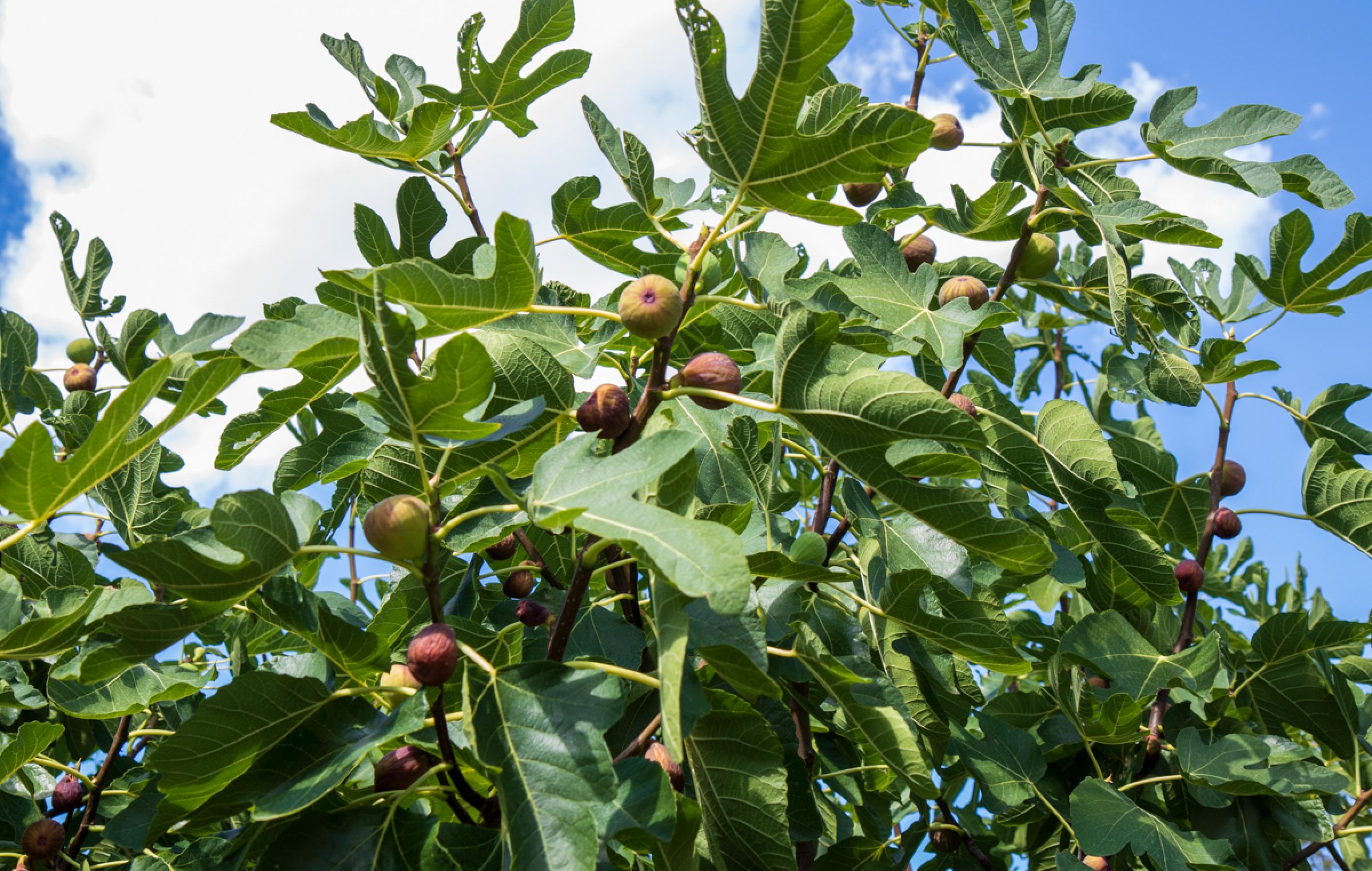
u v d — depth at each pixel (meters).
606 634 1.24
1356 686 1.82
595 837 0.96
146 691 1.33
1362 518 1.55
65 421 1.73
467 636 1.24
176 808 1.04
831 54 1.04
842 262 1.71
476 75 1.48
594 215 1.41
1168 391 1.61
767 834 1.16
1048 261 1.55
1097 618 1.51
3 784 1.47
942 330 1.42
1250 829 1.48
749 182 1.10
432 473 1.26
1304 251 1.54
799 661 1.22
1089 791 1.40
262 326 1.12
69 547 1.47
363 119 1.44
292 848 1.03
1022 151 1.53
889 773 1.44
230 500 1.00
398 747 1.14
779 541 1.35
